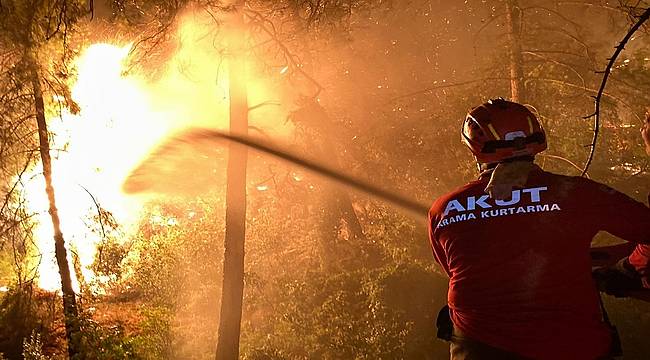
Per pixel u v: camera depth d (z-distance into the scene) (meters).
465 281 2.31
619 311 6.70
